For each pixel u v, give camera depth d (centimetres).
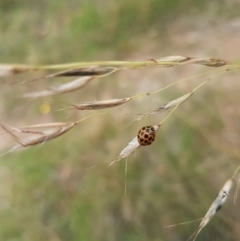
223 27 57
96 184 56
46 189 60
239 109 50
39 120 64
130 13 68
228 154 48
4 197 63
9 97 68
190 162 50
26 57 74
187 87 54
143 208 52
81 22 72
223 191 22
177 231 50
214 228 47
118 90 61
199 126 51
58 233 58
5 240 60
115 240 53
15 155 64
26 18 78
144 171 53
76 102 63
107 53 69
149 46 65
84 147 58
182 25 63
